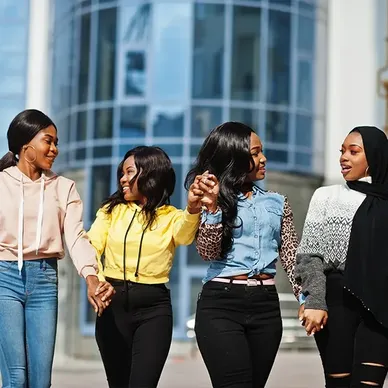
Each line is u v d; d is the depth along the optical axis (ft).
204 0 89.56
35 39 100.68
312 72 93.30
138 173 24.53
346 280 22.02
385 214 22.29
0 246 22.68
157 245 24.18
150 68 89.81
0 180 22.95
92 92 91.25
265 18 90.17
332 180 94.43
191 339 82.12
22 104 100.17
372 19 97.30
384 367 21.90
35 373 22.66
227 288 21.67
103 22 91.30
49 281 22.86
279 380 49.47
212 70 89.56
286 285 86.22
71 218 23.09
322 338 22.57
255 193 22.49
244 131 22.26
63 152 94.07
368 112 96.68
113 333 24.26
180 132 89.30
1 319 22.48
